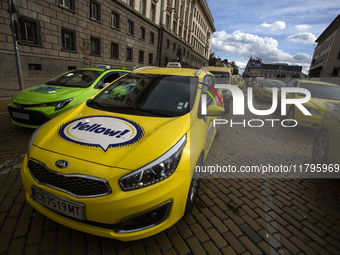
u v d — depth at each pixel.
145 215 1.74
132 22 23.12
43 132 2.13
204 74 3.52
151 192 1.71
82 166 1.69
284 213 2.59
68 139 1.95
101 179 1.63
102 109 2.57
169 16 32.41
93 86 5.01
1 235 1.95
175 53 36.81
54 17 14.14
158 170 1.75
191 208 2.41
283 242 2.14
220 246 2.02
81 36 16.53
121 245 1.95
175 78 3.13
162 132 2.05
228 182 3.19
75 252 1.85
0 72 11.56
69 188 1.69
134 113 2.46
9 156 3.40
